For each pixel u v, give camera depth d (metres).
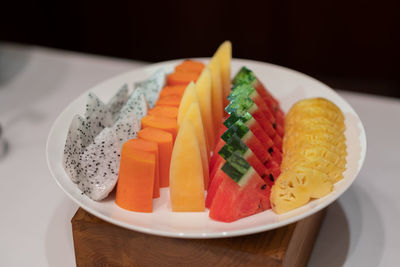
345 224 1.14
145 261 0.95
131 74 1.32
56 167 0.99
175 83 1.20
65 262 1.04
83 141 1.02
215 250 0.88
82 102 1.18
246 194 0.90
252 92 1.08
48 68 1.68
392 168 1.28
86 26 2.66
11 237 1.10
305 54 2.50
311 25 2.39
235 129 0.96
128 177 0.91
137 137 1.00
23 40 2.77
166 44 2.64
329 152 0.95
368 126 1.41
